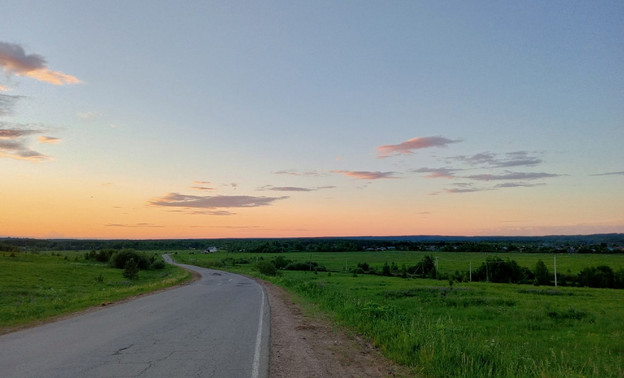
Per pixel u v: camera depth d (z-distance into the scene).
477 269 77.19
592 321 21.22
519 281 72.56
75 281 49.31
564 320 21.38
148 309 17.59
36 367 7.33
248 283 41.97
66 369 7.20
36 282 44.38
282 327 12.83
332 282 50.72
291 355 8.75
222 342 9.97
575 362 10.27
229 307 18.61
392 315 13.83
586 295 39.72
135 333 11.26
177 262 127.44
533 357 10.86
